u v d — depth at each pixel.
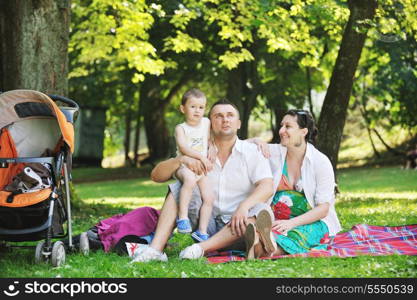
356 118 48.12
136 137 45.41
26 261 7.73
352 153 43.88
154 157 42.81
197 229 7.93
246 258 7.46
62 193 8.04
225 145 7.96
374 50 30.70
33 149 8.01
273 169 8.35
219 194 7.96
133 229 7.99
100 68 33.31
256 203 7.65
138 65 21.38
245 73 31.92
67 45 13.74
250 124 58.59
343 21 19.77
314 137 8.31
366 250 7.91
